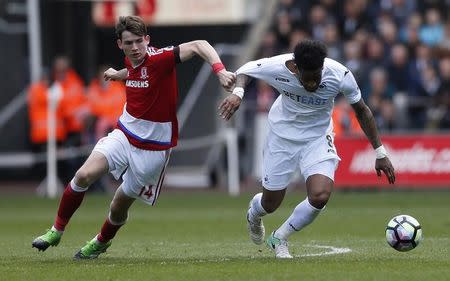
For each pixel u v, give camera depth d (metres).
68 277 20.67
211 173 57.59
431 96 55.91
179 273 20.97
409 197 50.25
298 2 59.75
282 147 23.80
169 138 23.89
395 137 51.41
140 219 39.53
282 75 23.16
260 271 21.02
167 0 57.62
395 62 56.19
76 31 57.28
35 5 53.91
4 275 21.16
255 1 58.41
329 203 46.59
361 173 51.81
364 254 25.44
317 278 19.94
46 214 42.44
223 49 57.41
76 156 54.25
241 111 56.41
